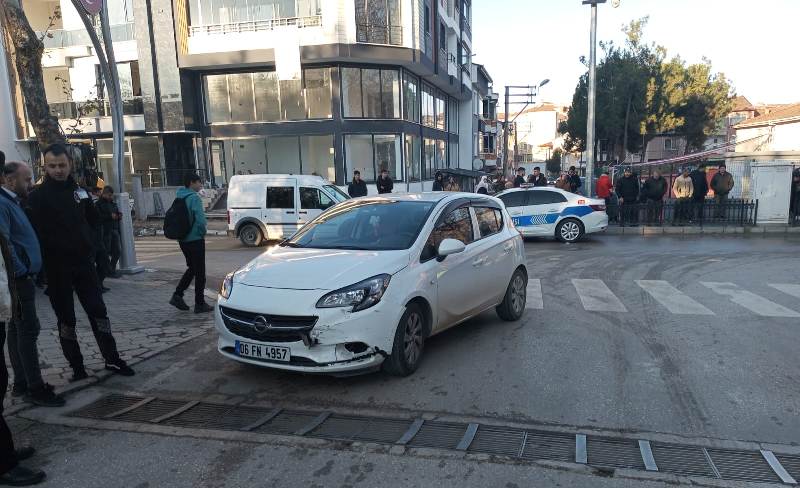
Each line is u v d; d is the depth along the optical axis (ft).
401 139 80.79
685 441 12.26
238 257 42.11
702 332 20.34
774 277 30.99
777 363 16.99
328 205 48.01
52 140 27.99
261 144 79.71
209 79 78.54
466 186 129.70
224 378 16.30
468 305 18.80
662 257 38.78
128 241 33.12
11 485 10.61
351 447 12.10
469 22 132.16
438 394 14.92
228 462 11.54
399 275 15.58
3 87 83.15
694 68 135.44
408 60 75.87
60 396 14.55
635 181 56.39
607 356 17.80
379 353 14.83
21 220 12.91
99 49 30.01
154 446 12.25
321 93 76.02
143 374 16.67
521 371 16.55
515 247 21.99
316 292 14.49
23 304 13.33
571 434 12.63
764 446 12.03
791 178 53.62
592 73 59.72
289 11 73.00
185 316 23.02
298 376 16.35
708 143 216.54
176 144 80.64
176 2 74.74
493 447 12.07
